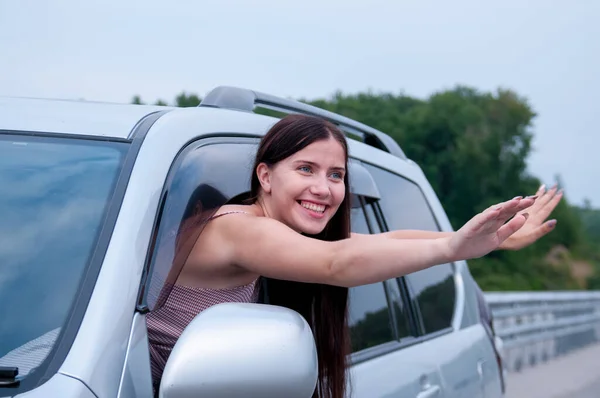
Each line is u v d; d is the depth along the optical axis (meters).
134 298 1.84
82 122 2.27
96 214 1.96
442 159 37.59
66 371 1.63
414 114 39.25
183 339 1.69
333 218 2.52
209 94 2.89
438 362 3.41
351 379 2.64
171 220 2.07
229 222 2.14
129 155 2.11
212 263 2.14
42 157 2.14
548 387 10.85
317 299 2.53
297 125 2.28
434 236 2.59
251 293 2.28
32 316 1.76
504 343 12.16
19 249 1.91
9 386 1.61
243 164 2.55
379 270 1.98
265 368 1.68
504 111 39.25
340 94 41.50
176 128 2.27
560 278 42.62
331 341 2.52
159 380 2.01
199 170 2.28
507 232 1.88
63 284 1.82
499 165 38.12
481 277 38.00
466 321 4.01
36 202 2.01
